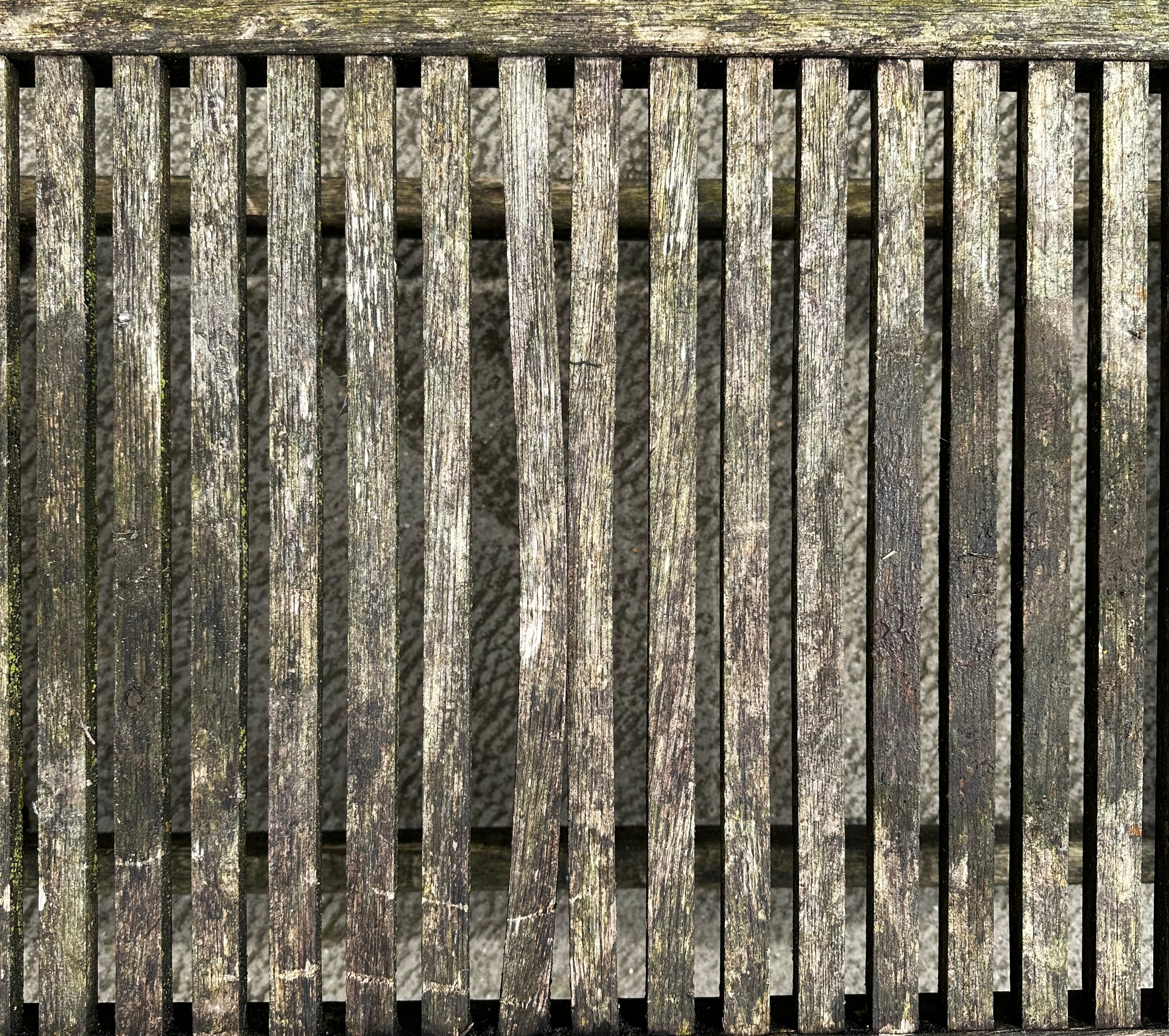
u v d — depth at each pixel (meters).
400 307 1.68
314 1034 1.21
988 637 1.23
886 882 1.24
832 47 1.20
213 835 1.22
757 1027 1.23
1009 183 1.71
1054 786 1.24
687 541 1.22
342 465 1.70
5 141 1.21
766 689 1.23
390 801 1.22
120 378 1.21
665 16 1.20
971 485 1.23
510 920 1.23
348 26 1.19
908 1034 1.23
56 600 1.22
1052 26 1.20
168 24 1.19
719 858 1.56
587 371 1.21
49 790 1.22
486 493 1.70
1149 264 1.71
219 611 1.22
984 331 1.23
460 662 1.22
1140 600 1.24
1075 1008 1.29
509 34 1.20
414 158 1.70
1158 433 1.73
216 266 1.21
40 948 1.22
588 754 1.22
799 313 1.22
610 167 1.21
